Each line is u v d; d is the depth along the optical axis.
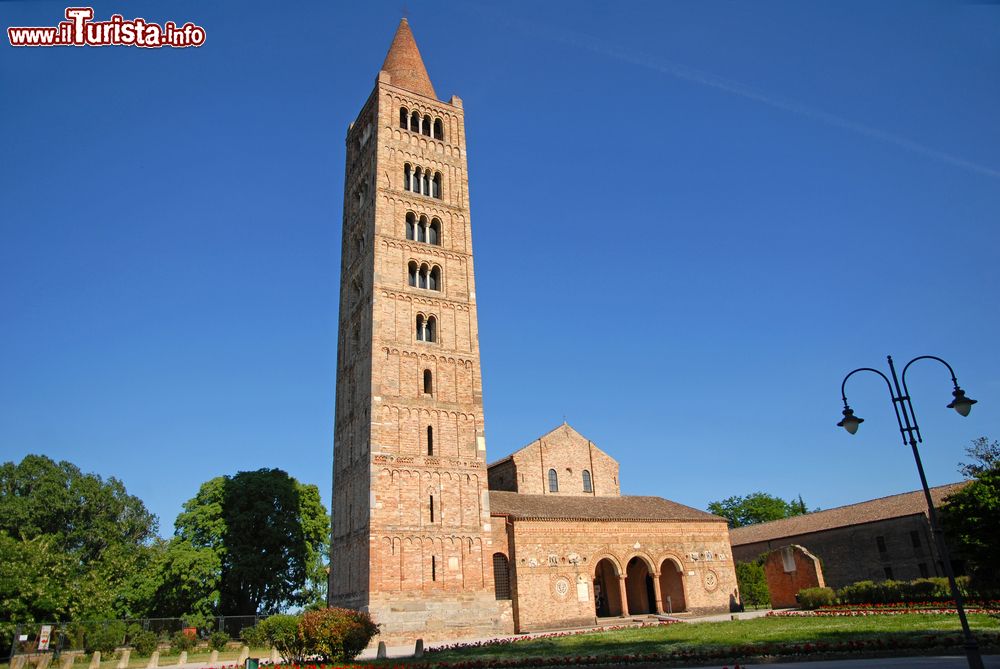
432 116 76.19
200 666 46.03
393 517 58.50
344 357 72.38
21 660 49.12
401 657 43.22
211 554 72.75
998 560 51.66
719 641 39.66
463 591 59.22
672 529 75.31
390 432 61.03
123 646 61.72
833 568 88.19
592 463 85.94
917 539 79.25
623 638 46.56
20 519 86.69
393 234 68.62
